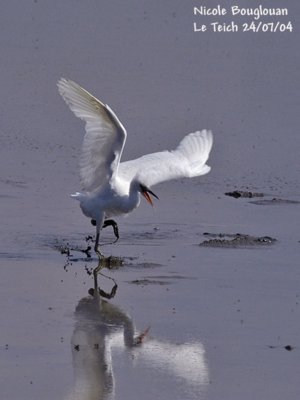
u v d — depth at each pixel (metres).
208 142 15.02
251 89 25.89
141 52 28.17
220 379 11.25
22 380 11.05
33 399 10.62
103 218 15.10
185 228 17.02
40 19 30.64
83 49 28.12
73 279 14.36
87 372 11.29
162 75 26.39
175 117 23.36
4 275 14.39
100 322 12.77
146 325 12.74
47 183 19.19
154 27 30.59
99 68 26.53
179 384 11.10
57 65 26.66
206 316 13.14
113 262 15.12
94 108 13.66
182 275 14.70
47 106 23.94
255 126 23.27
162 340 12.30
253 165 20.98
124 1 32.78
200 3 32.56
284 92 25.95
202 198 18.86
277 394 10.95
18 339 12.15
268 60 28.48
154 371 11.41
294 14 32.28
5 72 25.91
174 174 14.72
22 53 27.48
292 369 11.59
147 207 18.08
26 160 20.50
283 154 21.70
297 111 24.55
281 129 23.19
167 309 13.34
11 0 32.28
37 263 14.96
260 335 12.57
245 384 11.16
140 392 10.87
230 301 13.72
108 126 13.92
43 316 12.91
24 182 19.14
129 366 11.52
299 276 14.79
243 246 16.12
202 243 16.20
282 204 18.73
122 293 13.86
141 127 22.61
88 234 16.44
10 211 17.39
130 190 14.88
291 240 16.55
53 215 17.34
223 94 25.30
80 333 12.39
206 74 26.81
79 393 10.78
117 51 28.11
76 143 21.83
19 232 16.33
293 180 20.27
